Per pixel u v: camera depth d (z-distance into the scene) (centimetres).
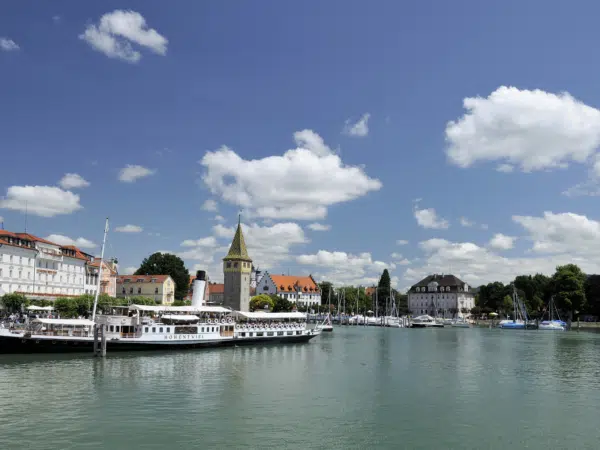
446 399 5494
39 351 8219
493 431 4312
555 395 5756
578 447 3941
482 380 6712
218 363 7912
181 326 9669
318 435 4141
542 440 4091
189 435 4072
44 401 5072
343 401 5316
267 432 4188
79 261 15638
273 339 11525
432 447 3900
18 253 12912
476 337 15350
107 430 4153
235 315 11606
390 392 5825
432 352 10306
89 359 7888
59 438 3950
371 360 8781
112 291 18250
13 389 5597
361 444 3944
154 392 5569
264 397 5444
